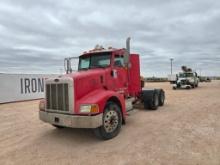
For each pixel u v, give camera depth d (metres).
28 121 8.51
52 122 5.74
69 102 5.37
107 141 5.61
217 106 10.76
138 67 8.80
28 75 16.84
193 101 13.05
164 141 5.41
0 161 4.56
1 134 6.66
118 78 7.05
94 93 5.79
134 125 7.15
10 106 13.29
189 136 5.74
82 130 6.77
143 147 5.04
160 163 4.15
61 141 5.75
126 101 7.49
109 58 6.82
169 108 10.58
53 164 4.31
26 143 5.70
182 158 4.34
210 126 6.73
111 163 4.24
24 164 4.36
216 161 4.16
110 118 5.77
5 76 15.06
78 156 4.68
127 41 6.97
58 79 5.62
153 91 10.05
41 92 17.95
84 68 7.26
